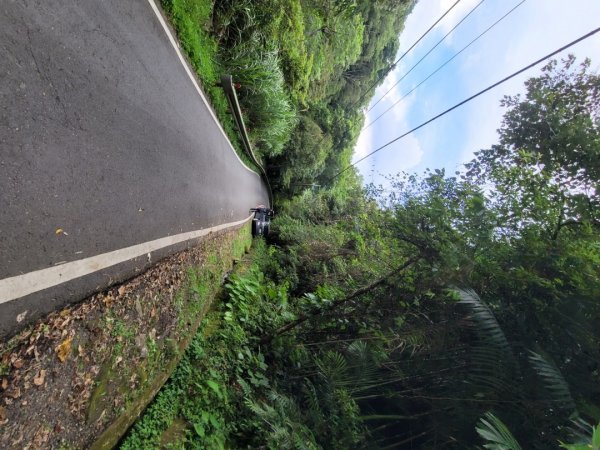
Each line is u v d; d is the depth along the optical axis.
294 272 10.88
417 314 5.09
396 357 5.24
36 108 2.44
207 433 4.25
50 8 2.63
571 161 4.79
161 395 4.12
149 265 4.07
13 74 2.27
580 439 3.02
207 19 6.51
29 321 2.39
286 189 20.48
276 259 12.10
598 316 3.69
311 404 5.03
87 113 2.99
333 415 4.80
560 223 4.23
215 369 5.10
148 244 4.02
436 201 4.69
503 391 3.91
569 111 5.09
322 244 11.68
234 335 5.88
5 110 2.20
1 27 2.20
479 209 4.43
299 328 6.40
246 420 4.73
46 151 2.52
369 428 5.12
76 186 2.82
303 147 16.38
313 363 5.82
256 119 10.23
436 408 4.62
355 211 16.81
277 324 6.66
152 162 4.16
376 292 5.76
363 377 4.98
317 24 10.65
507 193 4.57
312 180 20.88
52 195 2.58
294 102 12.12
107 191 3.24
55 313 2.63
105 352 3.14
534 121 5.41
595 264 3.81
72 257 2.79
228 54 7.75
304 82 11.82
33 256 2.42
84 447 2.79
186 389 4.51
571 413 3.37
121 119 3.52
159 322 4.16
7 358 2.22
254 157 12.05
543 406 3.63
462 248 4.45
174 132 4.91
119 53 3.57
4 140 2.19
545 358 3.62
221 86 7.48
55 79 2.63
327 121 18.50
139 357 3.66
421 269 5.09
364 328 5.48
